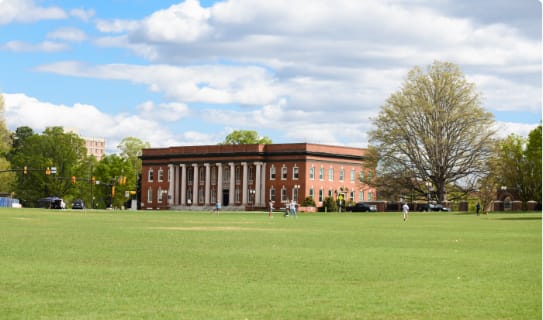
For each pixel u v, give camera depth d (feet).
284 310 51.19
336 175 490.08
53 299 55.06
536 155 384.27
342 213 369.91
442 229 171.73
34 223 186.60
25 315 48.83
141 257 86.94
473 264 81.51
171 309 51.26
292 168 479.00
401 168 370.32
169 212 377.50
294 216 299.58
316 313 50.21
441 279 67.87
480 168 363.76
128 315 49.03
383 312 50.85
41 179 547.08
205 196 518.37
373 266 78.69
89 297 56.03
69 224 182.19
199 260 83.87
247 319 47.96
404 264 81.00
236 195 504.84
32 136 565.94
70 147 567.59
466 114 361.10
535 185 397.39
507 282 65.92
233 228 168.66
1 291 58.70
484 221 230.89
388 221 234.38
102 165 582.35
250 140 634.02
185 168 526.57
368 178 382.83
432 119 365.61
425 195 379.96
